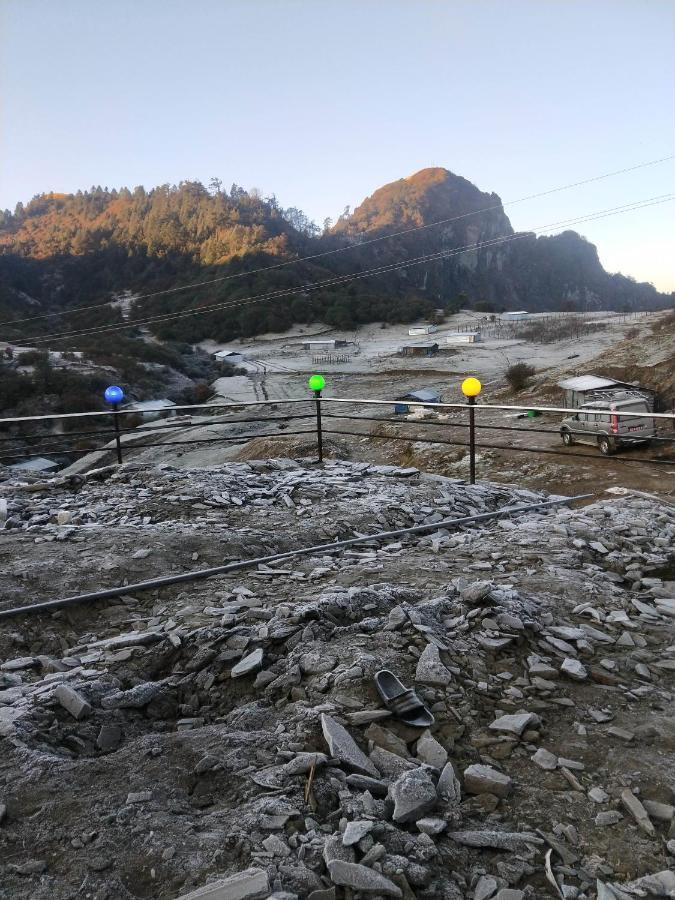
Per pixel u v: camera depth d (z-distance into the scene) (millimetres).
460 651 3516
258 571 4953
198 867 2025
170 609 4254
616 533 5621
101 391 67188
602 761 2727
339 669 3250
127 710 3152
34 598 4348
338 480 7918
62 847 2139
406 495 7301
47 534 5629
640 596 4492
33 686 3264
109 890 1954
